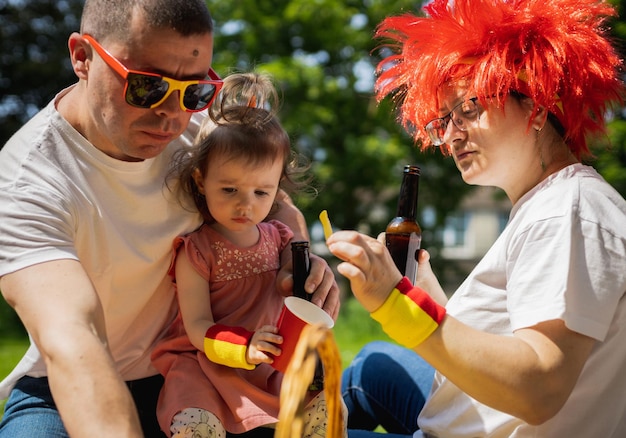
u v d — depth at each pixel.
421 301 1.84
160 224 2.42
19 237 2.04
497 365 1.81
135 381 2.54
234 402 2.26
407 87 2.51
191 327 2.33
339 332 9.62
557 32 2.07
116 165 2.31
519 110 2.12
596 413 1.98
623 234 1.92
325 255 13.21
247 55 14.00
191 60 2.15
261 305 2.43
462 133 2.19
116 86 2.13
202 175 2.42
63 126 2.28
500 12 2.11
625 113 10.94
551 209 1.97
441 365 1.86
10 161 2.25
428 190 13.89
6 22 16.97
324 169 13.05
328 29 13.91
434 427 2.22
